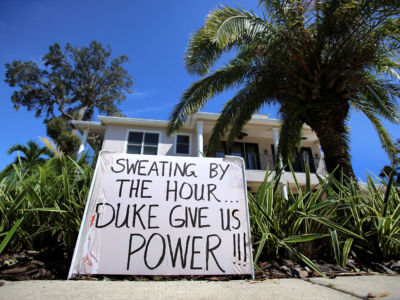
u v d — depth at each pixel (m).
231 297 0.93
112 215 1.51
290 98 4.27
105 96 21.09
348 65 3.78
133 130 9.61
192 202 1.62
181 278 1.36
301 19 3.68
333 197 2.02
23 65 17.59
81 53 19.59
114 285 1.10
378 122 5.22
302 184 8.62
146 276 1.36
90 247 1.38
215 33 3.46
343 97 3.91
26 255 1.55
